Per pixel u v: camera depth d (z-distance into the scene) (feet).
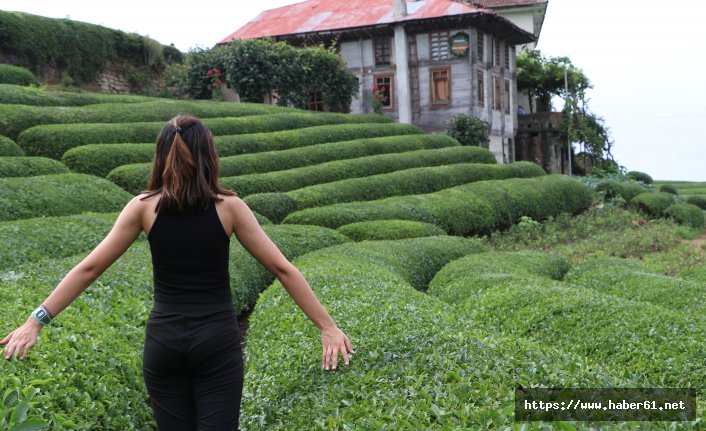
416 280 39.96
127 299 24.93
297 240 44.88
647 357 20.31
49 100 76.89
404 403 13.17
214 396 10.31
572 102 132.05
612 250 59.00
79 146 64.69
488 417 11.61
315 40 117.08
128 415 15.87
